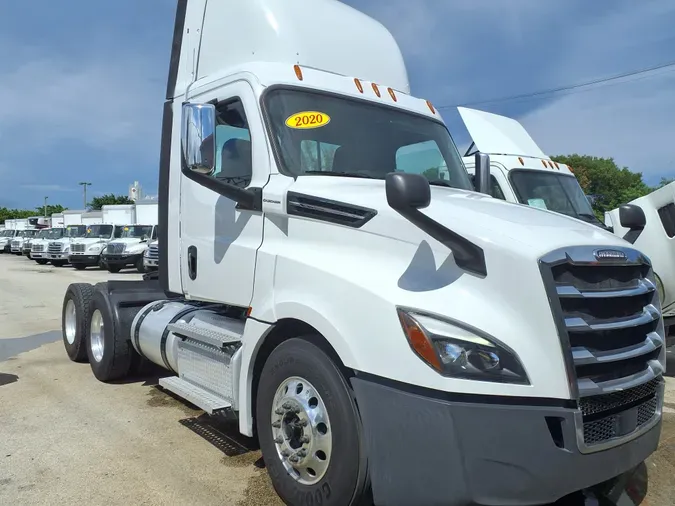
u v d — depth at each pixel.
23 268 27.77
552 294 2.64
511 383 2.58
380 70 4.80
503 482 2.55
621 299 2.91
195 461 4.18
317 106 4.04
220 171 4.24
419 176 2.81
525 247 2.72
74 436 4.66
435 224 2.80
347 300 3.02
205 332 4.38
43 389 6.00
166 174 4.99
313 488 3.20
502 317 2.70
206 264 4.36
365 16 5.04
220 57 4.56
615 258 2.91
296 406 3.26
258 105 3.88
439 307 2.74
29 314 11.74
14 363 7.18
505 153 9.34
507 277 2.72
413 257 2.99
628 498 3.37
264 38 4.29
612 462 2.77
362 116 4.21
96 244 25.86
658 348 3.13
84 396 5.76
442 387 2.60
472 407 2.57
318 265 3.27
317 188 3.54
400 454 2.71
